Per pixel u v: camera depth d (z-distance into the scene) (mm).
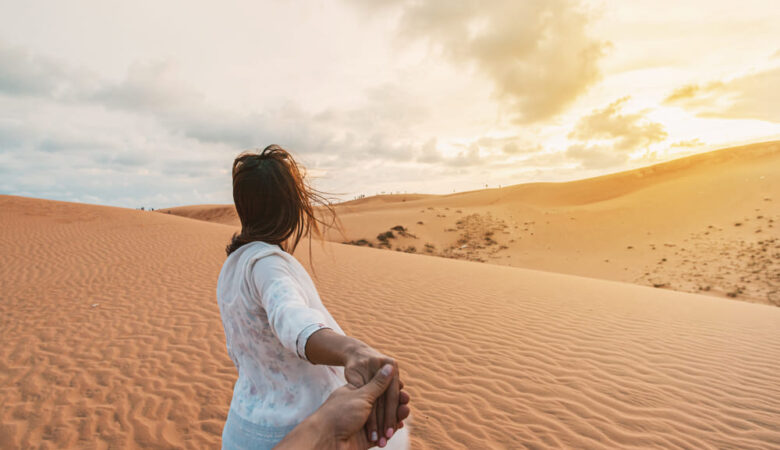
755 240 41906
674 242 46250
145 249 16219
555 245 52031
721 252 40875
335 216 1090
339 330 946
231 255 1027
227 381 4859
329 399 564
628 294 11188
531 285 11656
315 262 13930
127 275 11438
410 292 9758
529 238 55125
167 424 3963
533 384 4852
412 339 6352
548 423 4008
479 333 6688
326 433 510
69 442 3680
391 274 12359
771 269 34531
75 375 5027
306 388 959
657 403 4438
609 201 67000
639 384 4902
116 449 3574
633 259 43906
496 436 3775
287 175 1013
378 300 8820
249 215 1014
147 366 5285
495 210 69688
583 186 83500
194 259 14070
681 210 54281
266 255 914
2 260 13844
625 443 3701
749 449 3637
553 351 5949
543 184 91562
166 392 4582
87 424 3965
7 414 4137
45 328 6883
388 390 596
